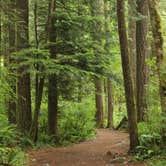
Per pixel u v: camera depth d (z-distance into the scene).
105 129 28.06
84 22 17.38
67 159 13.38
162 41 12.37
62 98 20.59
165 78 12.16
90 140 19.86
